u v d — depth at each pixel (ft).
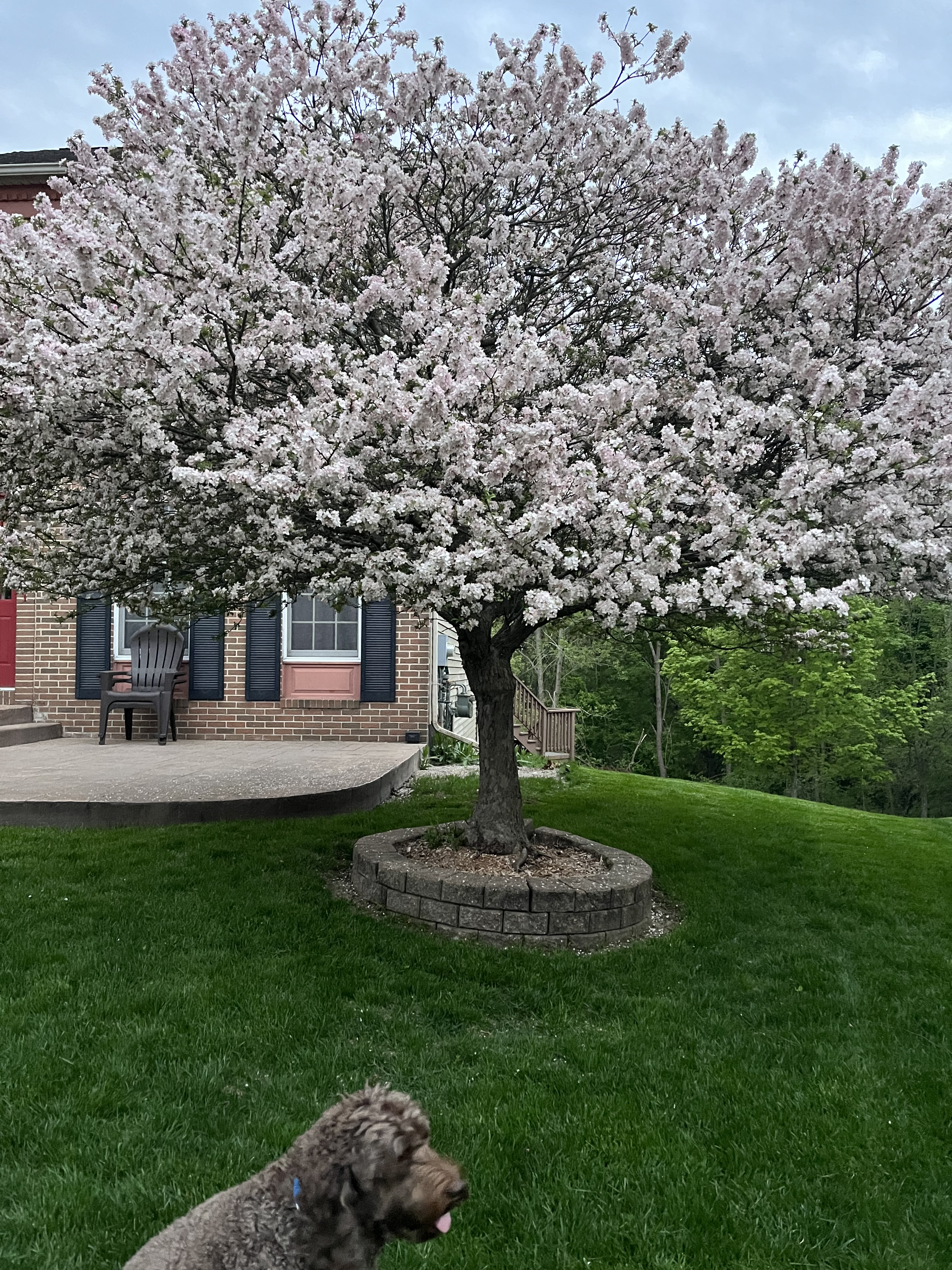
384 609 33.47
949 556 13.42
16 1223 7.29
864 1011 13.19
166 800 20.24
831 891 19.07
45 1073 9.67
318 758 28.68
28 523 16.03
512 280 17.03
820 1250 7.86
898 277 16.21
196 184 13.98
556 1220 7.91
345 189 14.55
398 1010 12.03
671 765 103.91
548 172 17.78
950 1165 9.32
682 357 16.53
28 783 22.84
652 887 16.70
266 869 17.06
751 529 12.95
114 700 31.68
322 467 11.86
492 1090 9.97
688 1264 7.52
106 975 12.26
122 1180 8.01
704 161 17.84
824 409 13.75
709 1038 11.96
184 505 14.29
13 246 13.15
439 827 18.03
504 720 17.60
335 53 17.01
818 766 78.48
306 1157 4.26
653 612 13.71
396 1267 7.16
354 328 16.10
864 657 69.26
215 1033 10.76
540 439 13.01
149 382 12.36
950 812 97.35
